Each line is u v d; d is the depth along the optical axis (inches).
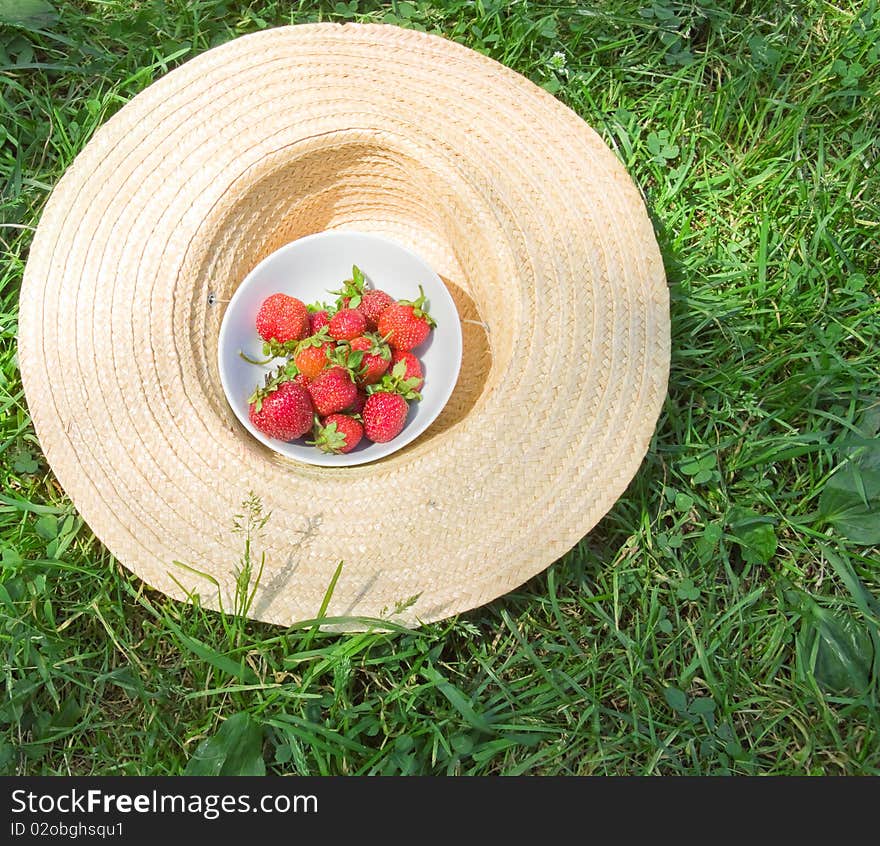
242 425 39.0
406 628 37.3
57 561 39.1
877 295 42.9
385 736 38.9
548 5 44.4
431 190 39.6
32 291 38.7
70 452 38.0
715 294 42.6
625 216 39.6
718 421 41.5
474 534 37.7
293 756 38.1
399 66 40.0
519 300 38.7
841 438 41.0
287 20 44.6
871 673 39.5
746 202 43.6
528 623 39.8
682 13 44.8
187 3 44.1
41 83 43.7
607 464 38.3
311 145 39.1
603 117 43.8
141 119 39.3
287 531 37.6
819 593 40.6
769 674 39.8
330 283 40.1
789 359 41.6
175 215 38.7
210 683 38.7
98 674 38.8
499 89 40.1
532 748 39.0
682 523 40.9
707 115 44.4
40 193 42.6
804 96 44.3
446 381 39.1
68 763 38.4
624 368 38.7
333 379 37.8
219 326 39.4
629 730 39.3
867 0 44.7
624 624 40.5
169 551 37.6
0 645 38.7
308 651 38.3
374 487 37.8
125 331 38.2
